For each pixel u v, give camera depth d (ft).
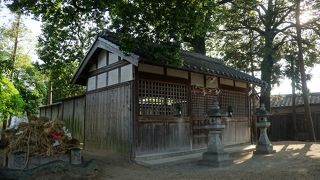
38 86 71.51
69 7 35.94
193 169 28.14
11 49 62.85
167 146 33.78
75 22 40.22
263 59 64.90
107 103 36.24
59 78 60.95
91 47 37.70
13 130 27.37
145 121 32.04
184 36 32.35
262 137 38.29
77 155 27.04
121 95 33.55
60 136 26.53
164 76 34.50
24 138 25.50
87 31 43.55
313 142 53.11
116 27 30.30
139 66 32.19
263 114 37.99
